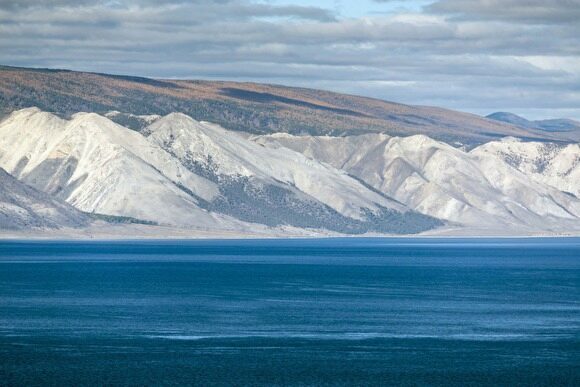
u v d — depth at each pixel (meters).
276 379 179.75
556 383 178.38
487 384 177.38
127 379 178.88
